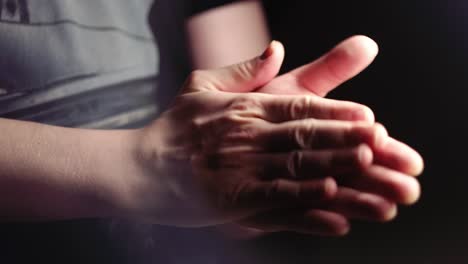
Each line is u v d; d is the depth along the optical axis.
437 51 1.75
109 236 0.89
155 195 0.75
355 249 1.51
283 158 0.71
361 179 0.70
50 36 0.89
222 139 0.73
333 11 1.76
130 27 0.97
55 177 0.76
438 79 1.73
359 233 1.53
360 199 0.68
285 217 0.71
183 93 0.79
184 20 1.04
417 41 1.76
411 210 1.54
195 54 1.05
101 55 0.93
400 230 1.52
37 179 0.77
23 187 0.77
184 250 0.94
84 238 0.87
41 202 0.77
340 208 0.69
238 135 0.73
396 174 0.69
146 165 0.75
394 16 1.77
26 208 0.78
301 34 1.74
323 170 0.70
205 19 1.07
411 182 0.68
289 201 0.69
